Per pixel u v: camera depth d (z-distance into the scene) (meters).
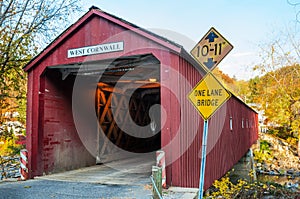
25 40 8.55
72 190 4.77
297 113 17.67
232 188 7.93
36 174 6.09
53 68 6.47
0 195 4.46
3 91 8.42
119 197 4.23
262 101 21.03
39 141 6.17
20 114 8.79
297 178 14.12
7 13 8.40
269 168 16.97
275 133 23.89
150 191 4.61
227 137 9.41
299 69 17.30
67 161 6.96
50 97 6.50
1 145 11.45
